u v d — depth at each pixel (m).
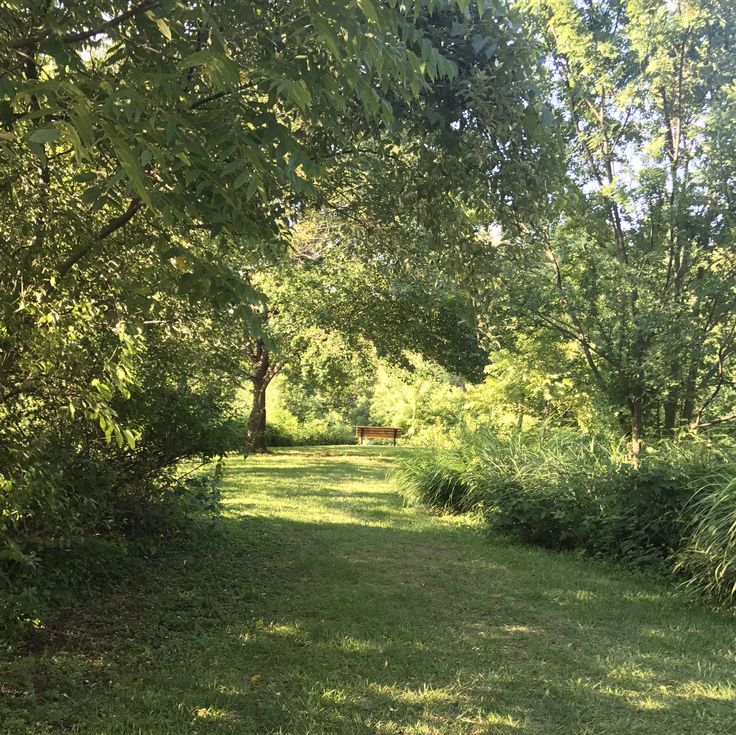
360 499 10.19
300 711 3.18
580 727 3.15
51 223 2.86
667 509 6.27
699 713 3.31
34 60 2.20
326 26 1.69
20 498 3.19
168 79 1.71
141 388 4.69
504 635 4.42
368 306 14.21
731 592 4.93
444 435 11.28
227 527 7.41
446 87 3.23
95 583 5.02
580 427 10.39
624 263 7.32
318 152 4.09
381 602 5.03
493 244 4.56
